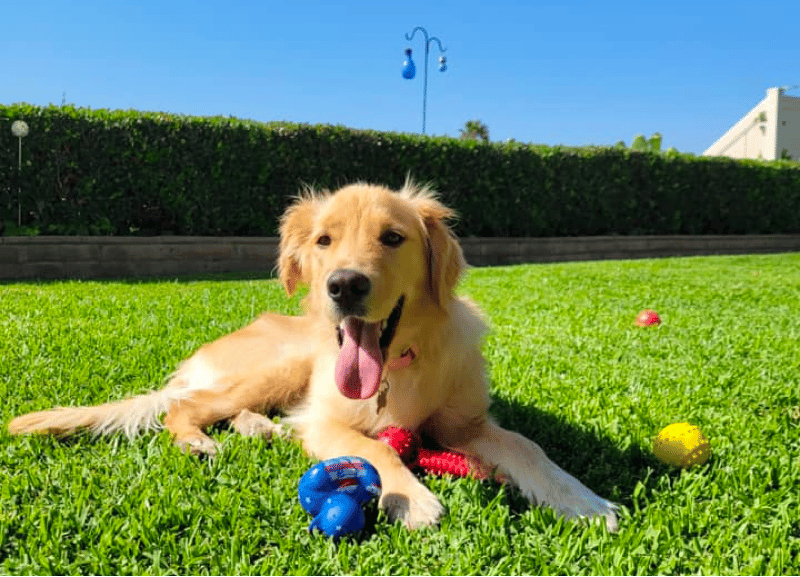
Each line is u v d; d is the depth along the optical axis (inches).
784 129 363.3
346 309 28.8
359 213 31.8
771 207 206.8
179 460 29.7
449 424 33.8
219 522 24.2
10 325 59.2
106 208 123.6
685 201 192.4
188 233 132.5
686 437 30.5
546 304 82.1
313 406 34.6
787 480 28.7
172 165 127.2
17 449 30.8
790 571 21.6
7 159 115.2
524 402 41.3
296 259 37.8
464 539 23.5
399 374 32.4
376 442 29.3
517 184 167.0
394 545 23.2
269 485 27.7
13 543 23.1
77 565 21.6
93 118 119.7
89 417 32.9
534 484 27.5
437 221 33.5
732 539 24.0
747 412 39.9
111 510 25.0
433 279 32.7
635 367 51.1
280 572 21.2
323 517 23.4
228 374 38.1
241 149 132.6
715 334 64.9
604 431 35.4
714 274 121.6
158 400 35.8
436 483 28.2
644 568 21.7
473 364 34.2
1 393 39.2
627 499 27.7
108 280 109.7
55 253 117.3
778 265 141.9
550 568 21.8
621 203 183.3
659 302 86.5
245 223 136.5
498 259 164.4
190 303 76.1
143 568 21.9
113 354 49.6
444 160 155.5
